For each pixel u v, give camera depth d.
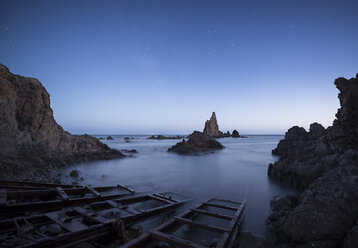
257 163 21.75
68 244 4.32
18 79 18.39
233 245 5.07
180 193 10.52
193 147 35.34
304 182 10.93
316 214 5.26
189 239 5.55
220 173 16.03
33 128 18.11
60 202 7.06
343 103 10.77
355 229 4.40
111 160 22.41
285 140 29.64
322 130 21.08
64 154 19.75
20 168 12.27
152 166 19.17
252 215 7.44
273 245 5.32
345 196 5.37
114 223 5.21
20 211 6.12
